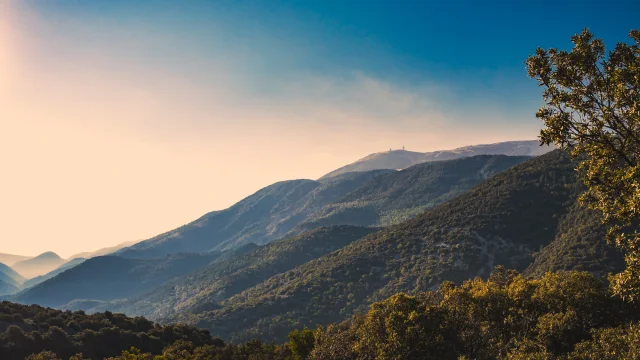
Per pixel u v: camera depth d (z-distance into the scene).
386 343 37.41
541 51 17.83
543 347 34.81
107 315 87.62
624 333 32.06
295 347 61.06
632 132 16.34
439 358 35.28
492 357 36.66
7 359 59.59
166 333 86.19
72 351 66.75
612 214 17.75
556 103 17.61
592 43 17.03
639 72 15.78
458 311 43.69
